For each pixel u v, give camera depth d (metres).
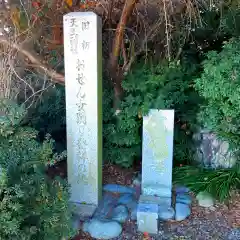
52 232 1.63
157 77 2.85
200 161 3.05
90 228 2.12
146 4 2.61
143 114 2.53
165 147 2.50
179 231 2.16
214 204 2.49
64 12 2.59
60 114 3.13
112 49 2.75
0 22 2.47
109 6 2.61
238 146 2.62
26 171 1.65
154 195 2.51
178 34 2.89
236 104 2.40
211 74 2.38
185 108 3.03
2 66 2.50
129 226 2.21
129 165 3.05
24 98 2.82
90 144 2.30
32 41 2.62
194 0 2.48
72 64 2.20
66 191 1.81
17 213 1.47
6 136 1.76
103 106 2.94
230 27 2.93
